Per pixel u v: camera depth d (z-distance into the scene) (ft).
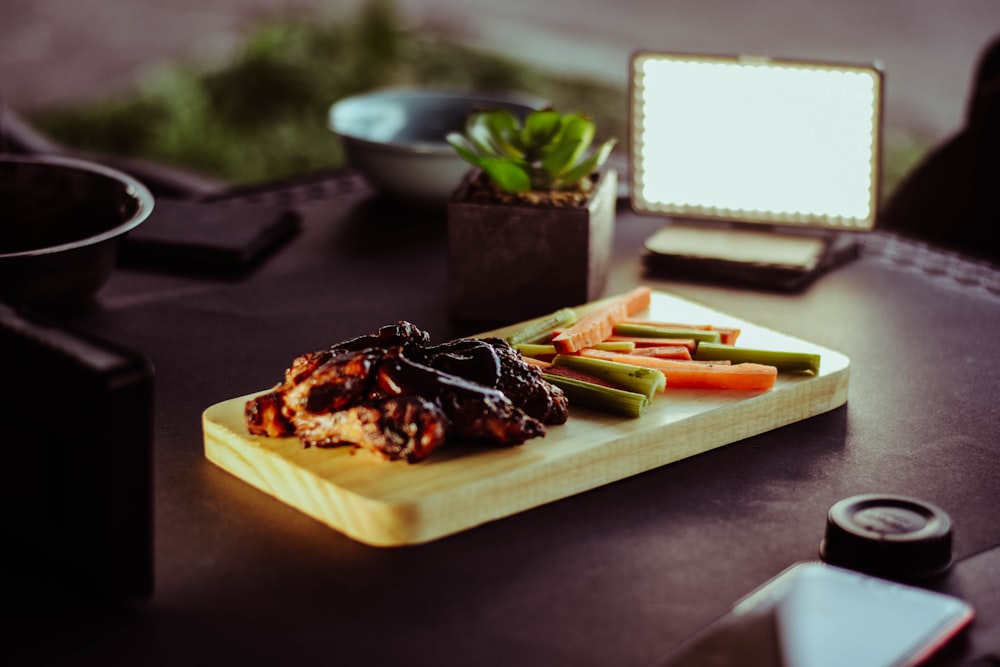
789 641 2.98
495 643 3.03
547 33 11.80
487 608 3.10
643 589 3.15
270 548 3.24
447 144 4.76
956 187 5.32
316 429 3.36
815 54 10.74
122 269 4.38
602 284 4.27
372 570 3.19
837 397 3.73
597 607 3.11
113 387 2.96
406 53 11.48
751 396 3.61
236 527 3.29
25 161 4.12
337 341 4.01
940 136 9.89
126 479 3.01
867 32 11.05
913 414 3.73
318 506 3.31
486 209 4.05
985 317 4.22
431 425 3.27
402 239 4.63
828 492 3.43
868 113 4.31
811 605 3.04
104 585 3.04
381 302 4.23
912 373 3.92
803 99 4.34
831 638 2.98
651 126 4.49
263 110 11.09
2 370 3.08
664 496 3.41
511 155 4.15
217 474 3.45
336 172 5.20
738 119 4.41
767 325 4.15
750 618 3.02
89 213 4.13
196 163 10.71
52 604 3.09
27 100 11.28
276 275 4.38
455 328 4.10
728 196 4.50
